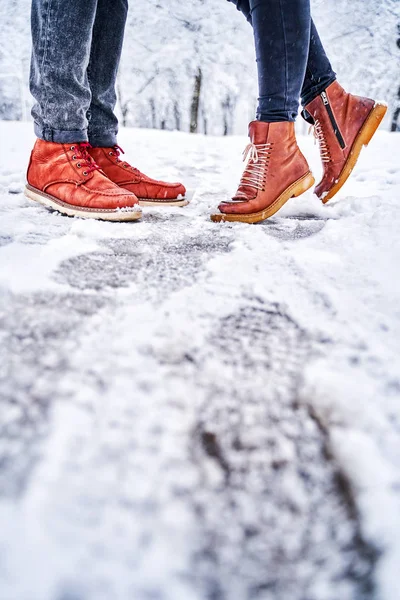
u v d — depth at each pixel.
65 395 0.45
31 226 1.20
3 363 0.50
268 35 1.27
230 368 0.52
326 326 0.63
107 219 1.38
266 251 1.00
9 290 0.71
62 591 0.27
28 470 0.36
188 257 0.95
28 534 0.31
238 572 0.30
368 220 1.23
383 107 1.52
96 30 1.51
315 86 1.54
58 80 1.32
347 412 0.44
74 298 0.69
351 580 0.30
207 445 0.40
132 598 0.27
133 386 0.47
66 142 1.39
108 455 0.38
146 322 0.62
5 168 2.67
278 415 0.45
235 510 0.34
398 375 0.51
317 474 0.38
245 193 1.41
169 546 0.31
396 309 0.68
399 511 0.34
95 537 0.31
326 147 1.62
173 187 1.78
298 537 0.33
